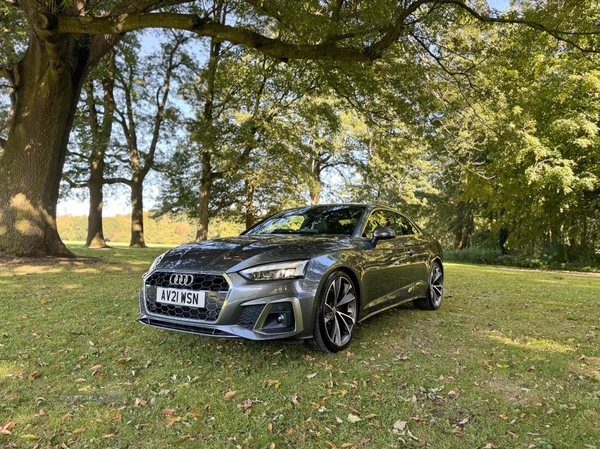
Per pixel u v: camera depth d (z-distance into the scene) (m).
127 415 2.19
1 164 9.27
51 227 9.52
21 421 2.10
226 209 24.73
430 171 24.25
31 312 4.41
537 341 3.65
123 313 4.43
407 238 4.72
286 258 3.00
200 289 2.92
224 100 16.94
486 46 8.89
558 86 15.25
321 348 3.13
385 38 6.60
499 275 10.61
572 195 16.73
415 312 4.91
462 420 2.17
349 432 2.04
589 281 9.73
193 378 2.70
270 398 2.42
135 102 21.55
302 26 5.95
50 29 6.92
